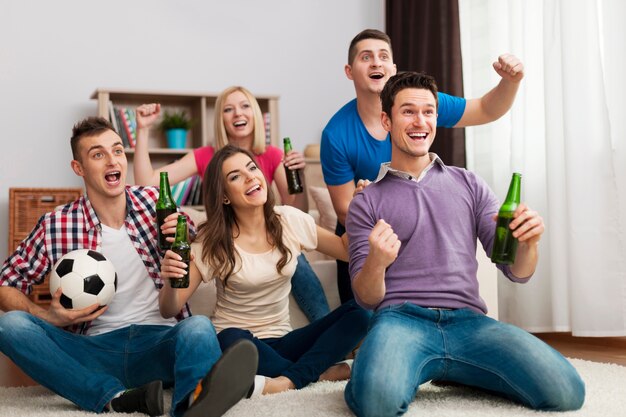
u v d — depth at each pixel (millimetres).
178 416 1757
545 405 1731
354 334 2232
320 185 4832
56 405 2008
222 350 2117
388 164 2096
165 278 2055
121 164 2211
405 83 2000
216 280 2354
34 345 1902
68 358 1925
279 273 2305
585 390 1820
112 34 4844
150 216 2283
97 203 2246
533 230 1743
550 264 3490
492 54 4008
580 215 3197
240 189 2258
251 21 5141
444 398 1930
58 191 4316
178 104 4945
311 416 1722
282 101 5180
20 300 2156
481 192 2031
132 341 2088
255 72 5129
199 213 2943
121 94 4641
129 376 2072
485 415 1687
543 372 1713
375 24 5402
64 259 2104
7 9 4664
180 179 3291
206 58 5031
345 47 5332
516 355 1749
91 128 2201
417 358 1765
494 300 2822
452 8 4258
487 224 1977
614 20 3135
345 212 2801
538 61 3637
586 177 3182
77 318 2055
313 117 5242
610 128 3148
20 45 4676
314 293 2775
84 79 4781
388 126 2053
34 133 4672
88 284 2062
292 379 2129
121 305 2209
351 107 2865
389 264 1803
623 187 3125
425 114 1988
